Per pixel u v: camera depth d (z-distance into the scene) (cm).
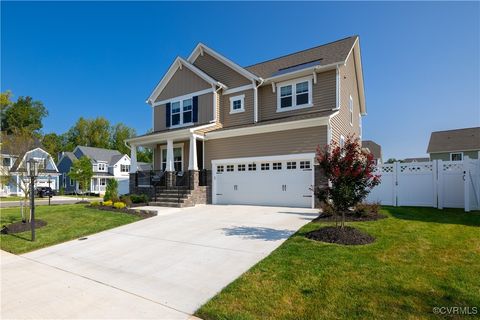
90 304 372
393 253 505
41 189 3148
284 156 1205
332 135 1166
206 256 557
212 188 1423
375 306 328
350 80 1659
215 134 1393
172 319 329
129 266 526
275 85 1496
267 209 1127
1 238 787
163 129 1822
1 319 336
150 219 989
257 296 370
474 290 357
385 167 1182
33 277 484
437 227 707
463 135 2852
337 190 635
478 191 1003
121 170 4528
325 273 427
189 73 1712
